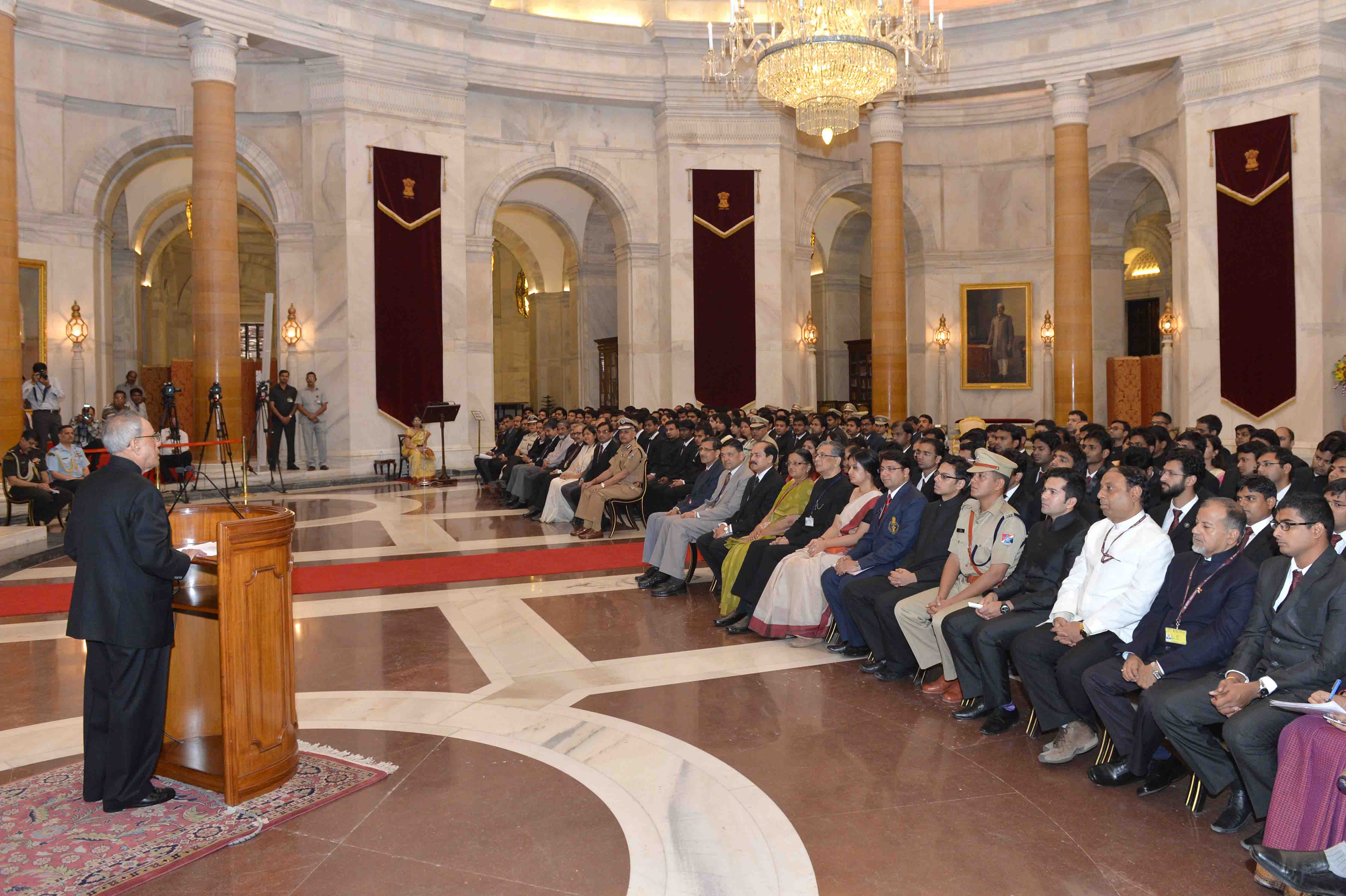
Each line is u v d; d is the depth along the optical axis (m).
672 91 18.55
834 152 20.34
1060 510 5.33
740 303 18.77
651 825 3.96
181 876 3.56
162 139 16.73
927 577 5.98
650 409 19.30
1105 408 20.42
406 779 4.43
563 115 18.80
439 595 8.23
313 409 16.69
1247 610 4.21
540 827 3.95
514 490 13.99
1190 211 15.69
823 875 3.57
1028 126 20.44
